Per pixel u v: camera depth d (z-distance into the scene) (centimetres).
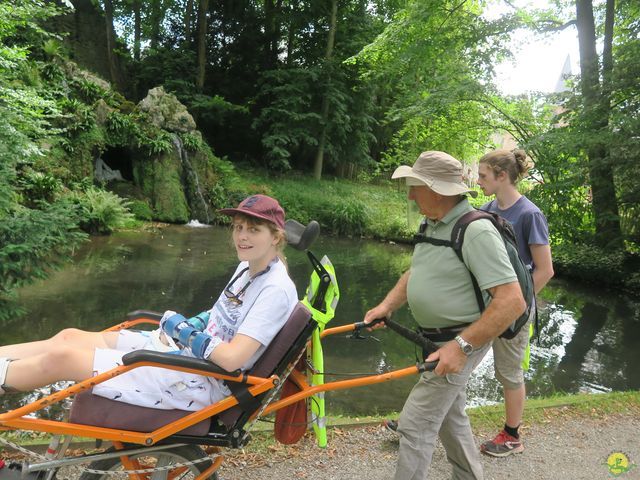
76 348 185
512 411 310
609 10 1209
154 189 1559
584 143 1048
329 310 216
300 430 224
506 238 219
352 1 2328
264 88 2225
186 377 193
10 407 405
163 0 2214
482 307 212
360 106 2377
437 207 220
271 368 198
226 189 1723
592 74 1100
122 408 184
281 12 2308
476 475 247
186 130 1681
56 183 1102
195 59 2330
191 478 263
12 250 496
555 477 296
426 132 1603
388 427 331
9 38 1325
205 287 870
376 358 604
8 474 187
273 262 211
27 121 741
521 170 301
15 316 617
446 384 221
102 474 190
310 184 2148
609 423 369
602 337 767
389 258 1337
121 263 978
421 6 1307
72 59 1973
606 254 1151
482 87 1241
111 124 1489
